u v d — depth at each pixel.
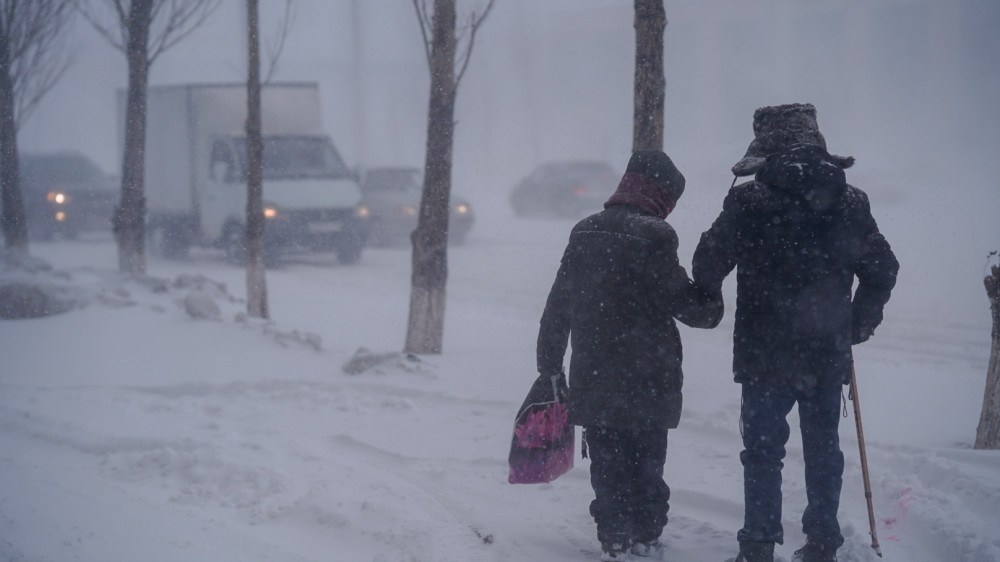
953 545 5.01
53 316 14.04
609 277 5.02
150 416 8.78
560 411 5.43
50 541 5.52
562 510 6.20
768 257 4.77
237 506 6.42
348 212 23.89
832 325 4.74
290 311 16.44
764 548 4.77
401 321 15.47
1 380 10.39
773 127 4.92
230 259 24.36
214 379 10.23
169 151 26.03
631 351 5.01
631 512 5.22
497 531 5.75
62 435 8.13
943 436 7.42
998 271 6.78
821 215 4.73
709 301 4.94
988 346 13.10
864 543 5.11
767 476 4.80
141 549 5.50
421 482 6.84
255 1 14.09
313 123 25.56
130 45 19.12
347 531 5.86
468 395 9.48
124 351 11.74
